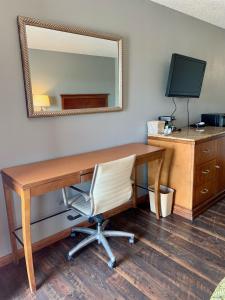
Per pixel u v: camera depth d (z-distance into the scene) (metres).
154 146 2.56
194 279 1.67
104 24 2.20
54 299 1.54
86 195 1.74
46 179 1.53
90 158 2.03
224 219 2.47
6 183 1.69
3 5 1.62
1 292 1.61
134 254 1.94
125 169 1.79
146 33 2.58
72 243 2.12
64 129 2.08
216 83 3.79
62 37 1.95
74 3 1.97
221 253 1.93
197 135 2.57
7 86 1.72
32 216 2.00
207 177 2.65
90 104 2.22
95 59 2.19
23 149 1.87
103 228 2.23
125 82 2.49
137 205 2.83
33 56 1.81
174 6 2.73
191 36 3.14
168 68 2.91
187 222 2.42
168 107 3.04
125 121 2.58
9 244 1.89
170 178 2.60
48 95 1.93
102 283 1.65
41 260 1.91
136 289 1.59
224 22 3.36
